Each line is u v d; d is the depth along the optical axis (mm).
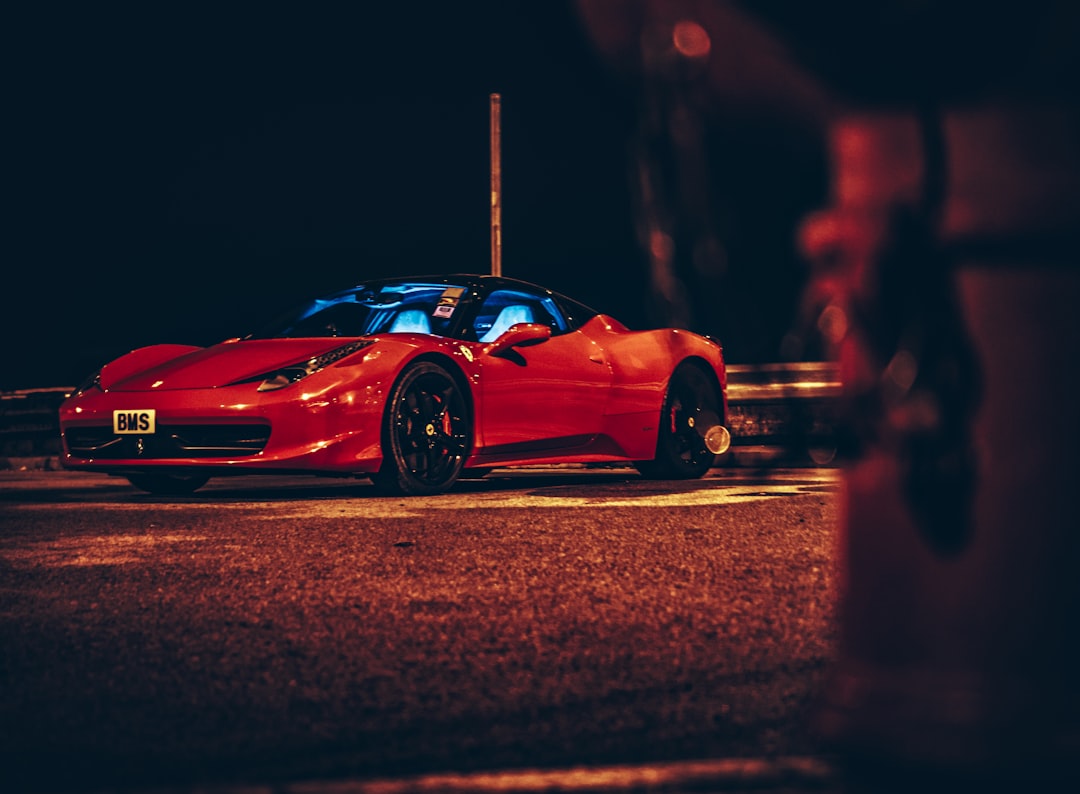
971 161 1790
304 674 2725
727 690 2559
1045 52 1732
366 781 1971
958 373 1784
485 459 6785
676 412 7934
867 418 1860
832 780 1924
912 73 1786
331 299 7453
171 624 3254
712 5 1835
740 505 5805
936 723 1794
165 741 2264
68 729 2342
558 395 7129
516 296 7434
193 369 6449
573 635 3064
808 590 3621
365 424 6289
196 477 7145
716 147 1856
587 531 4852
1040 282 1776
